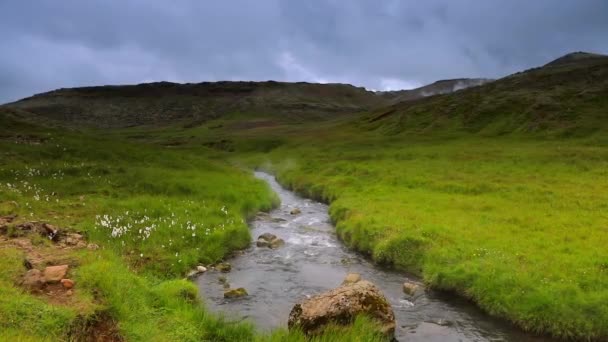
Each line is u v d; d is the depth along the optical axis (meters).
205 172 39.69
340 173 45.84
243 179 39.62
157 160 41.28
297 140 88.50
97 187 27.12
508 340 12.73
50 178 28.12
